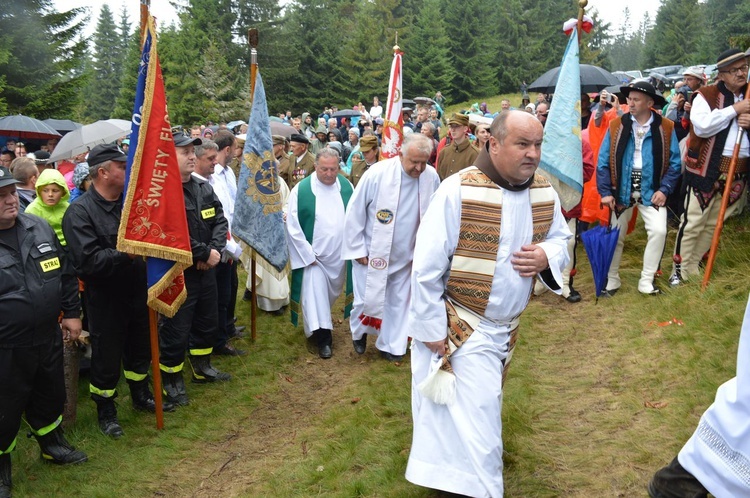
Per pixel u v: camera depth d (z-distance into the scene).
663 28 66.88
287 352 6.42
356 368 5.99
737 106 5.80
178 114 41.38
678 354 5.07
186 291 4.79
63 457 4.38
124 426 4.93
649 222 6.35
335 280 6.47
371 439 4.53
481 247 3.40
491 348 3.48
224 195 6.83
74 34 33.22
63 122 18.20
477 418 3.38
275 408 5.25
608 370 5.13
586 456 3.98
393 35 52.09
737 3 67.81
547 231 3.61
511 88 56.84
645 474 3.73
